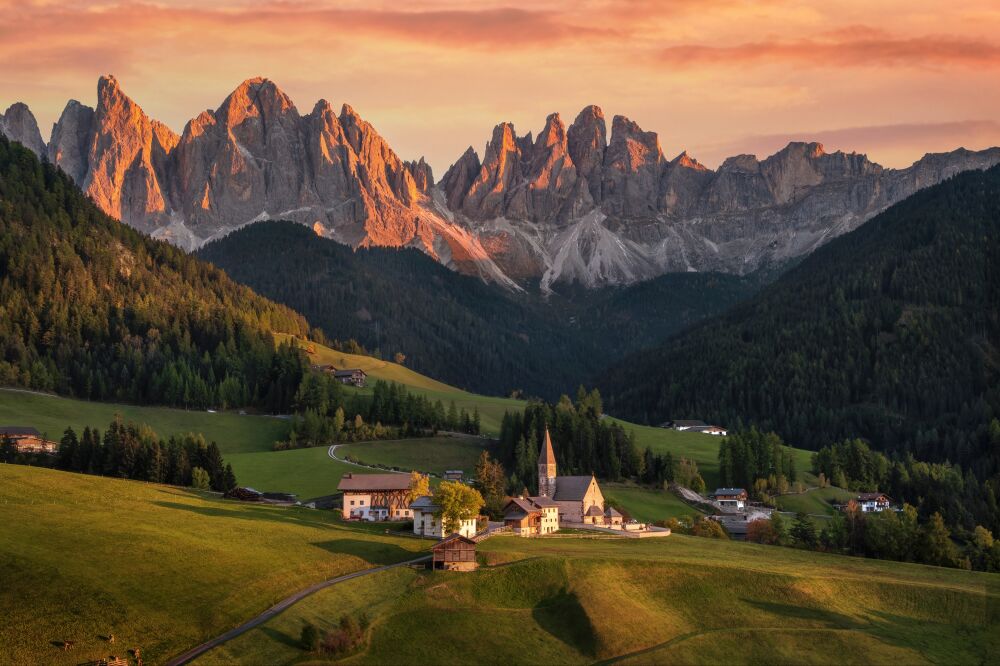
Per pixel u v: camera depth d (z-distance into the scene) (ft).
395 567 543.80
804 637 524.93
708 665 489.67
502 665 464.24
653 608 536.83
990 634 562.25
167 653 419.54
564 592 533.14
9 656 395.34
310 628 443.73
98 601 440.86
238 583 487.20
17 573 449.48
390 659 449.06
